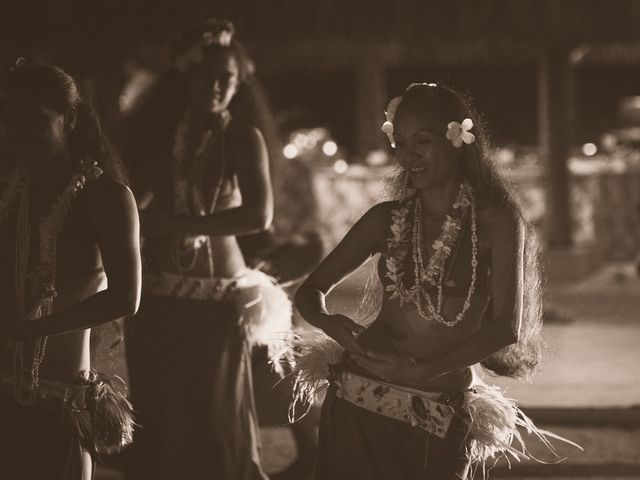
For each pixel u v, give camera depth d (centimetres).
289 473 789
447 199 505
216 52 678
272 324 704
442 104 494
